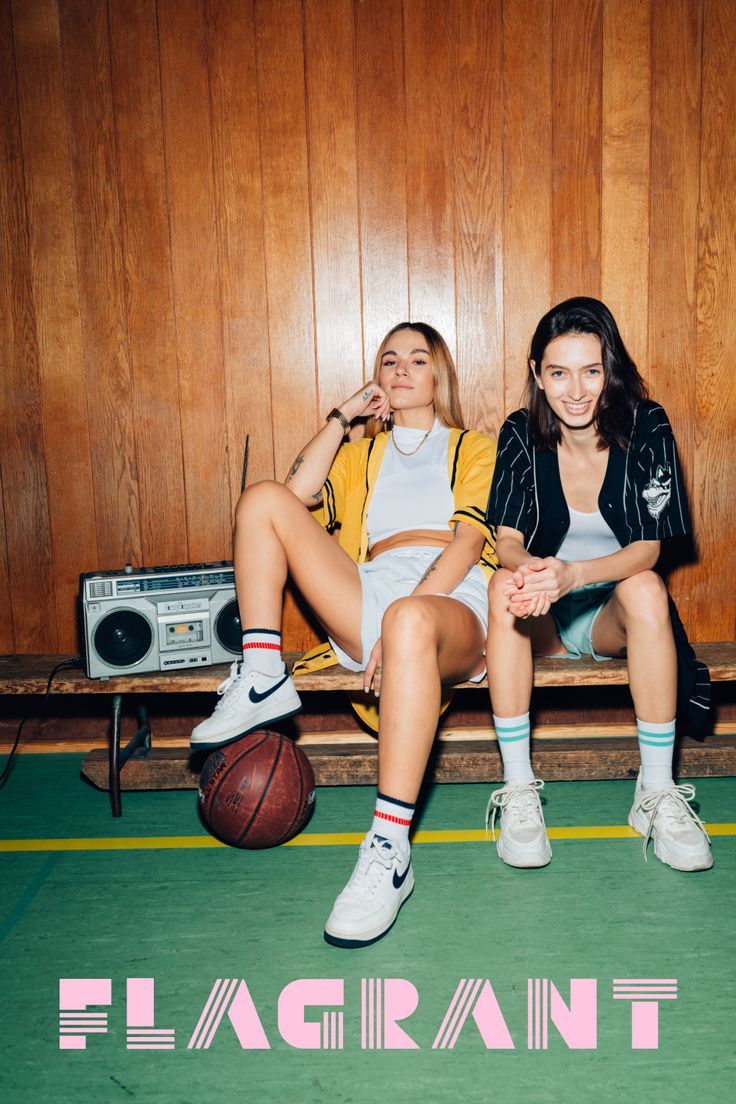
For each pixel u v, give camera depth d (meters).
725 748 2.42
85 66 2.65
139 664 2.30
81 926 1.75
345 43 2.62
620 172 2.64
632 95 2.62
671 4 2.59
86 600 2.25
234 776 1.94
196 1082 1.32
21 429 2.77
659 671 1.94
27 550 2.80
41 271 2.71
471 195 2.66
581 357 1.95
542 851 1.93
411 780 1.73
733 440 2.73
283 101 2.64
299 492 2.37
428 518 2.36
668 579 2.78
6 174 2.69
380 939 1.67
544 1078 1.31
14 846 2.12
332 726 2.82
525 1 2.60
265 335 2.72
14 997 1.53
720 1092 1.28
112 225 2.69
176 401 2.75
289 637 2.81
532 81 2.62
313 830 2.18
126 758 2.44
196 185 2.68
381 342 2.72
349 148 2.65
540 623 2.25
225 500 2.78
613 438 2.03
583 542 2.17
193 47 2.64
